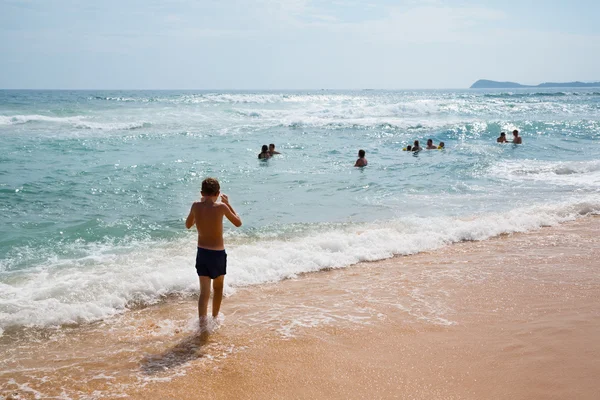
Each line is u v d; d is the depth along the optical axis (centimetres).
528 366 401
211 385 383
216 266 498
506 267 672
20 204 1024
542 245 778
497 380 382
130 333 482
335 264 698
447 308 534
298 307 545
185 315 526
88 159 1581
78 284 595
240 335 473
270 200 1115
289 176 1409
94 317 519
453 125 2706
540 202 1079
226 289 599
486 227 860
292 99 5425
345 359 422
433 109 3797
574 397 354
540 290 580
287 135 2378
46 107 3500
